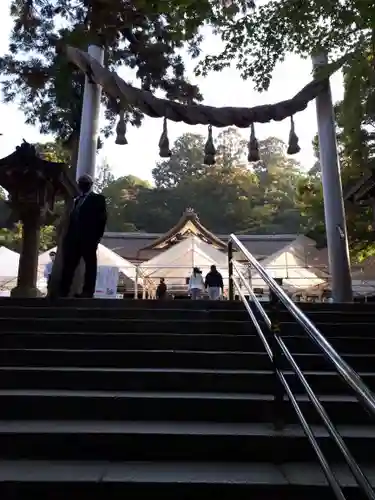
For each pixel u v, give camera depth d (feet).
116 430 9.72
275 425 10.02
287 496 7.92
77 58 35.32
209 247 61.87
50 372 12.57
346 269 34.53
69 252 20.75
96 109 37.73
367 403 5.55
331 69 15.81
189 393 12.01
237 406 10.84
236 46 16.20
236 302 19.58
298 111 32.50
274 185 185.37
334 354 6.98
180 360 14.10
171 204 161.79
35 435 9.46
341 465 9.07
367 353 15.52
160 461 9.26
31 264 28.91
